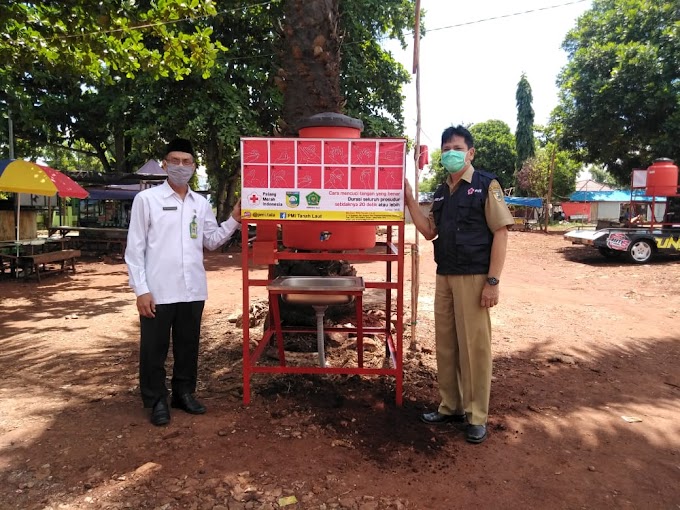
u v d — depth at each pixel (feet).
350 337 16.97
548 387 14.08
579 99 57.00
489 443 10.67
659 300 26.68
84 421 11.37
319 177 11.44
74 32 23.82
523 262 45.73
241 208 11.62
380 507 8.29
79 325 21.48
